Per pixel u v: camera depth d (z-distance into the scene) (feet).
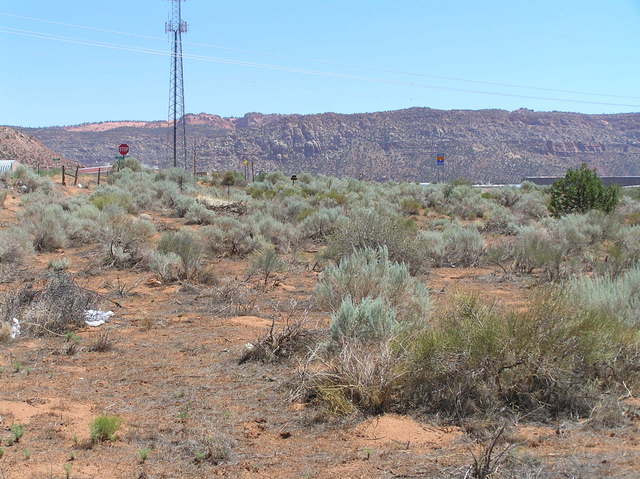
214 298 48.70
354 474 18.95
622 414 22.77
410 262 61.46
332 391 25.22
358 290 41.91
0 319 38.78
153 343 36.32
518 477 17.72
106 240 71.72
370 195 143.64
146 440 22.40
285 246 77.46
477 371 25.16
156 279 56.70
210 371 30.71
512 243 73.82
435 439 21.83
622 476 17.42
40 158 314.35
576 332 26.17
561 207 107.14
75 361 32.86
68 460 20.47
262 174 212.43
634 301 33.91
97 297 44.50
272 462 20.39
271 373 30.09
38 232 73.41
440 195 145.79
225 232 78.69
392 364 25.82
